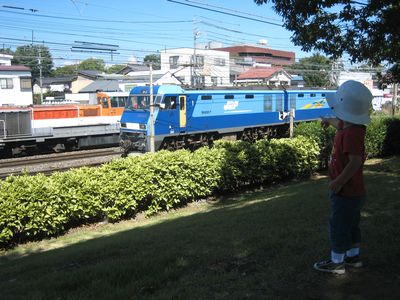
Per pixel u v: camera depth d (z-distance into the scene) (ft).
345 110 12.53
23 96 164.25
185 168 37.47
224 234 20.16
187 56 210.18
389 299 12.07
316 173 52.26
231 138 84.38
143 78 179.83
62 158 73.00
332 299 12.20
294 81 216.95
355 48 28.25
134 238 22.88
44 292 14.48
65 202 29.96
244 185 44.62
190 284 13.76
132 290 13.53
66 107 85.61
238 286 13.34
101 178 32.50
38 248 27.22
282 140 48.16
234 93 82.69
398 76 35.06
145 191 34.35
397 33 26.91
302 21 27.94
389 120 62.08
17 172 58.85
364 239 17.08
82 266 18.07
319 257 15.28
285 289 12.96
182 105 73.15
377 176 36.68
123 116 73.41
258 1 28.14
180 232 22.58
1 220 26.89
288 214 23.34
